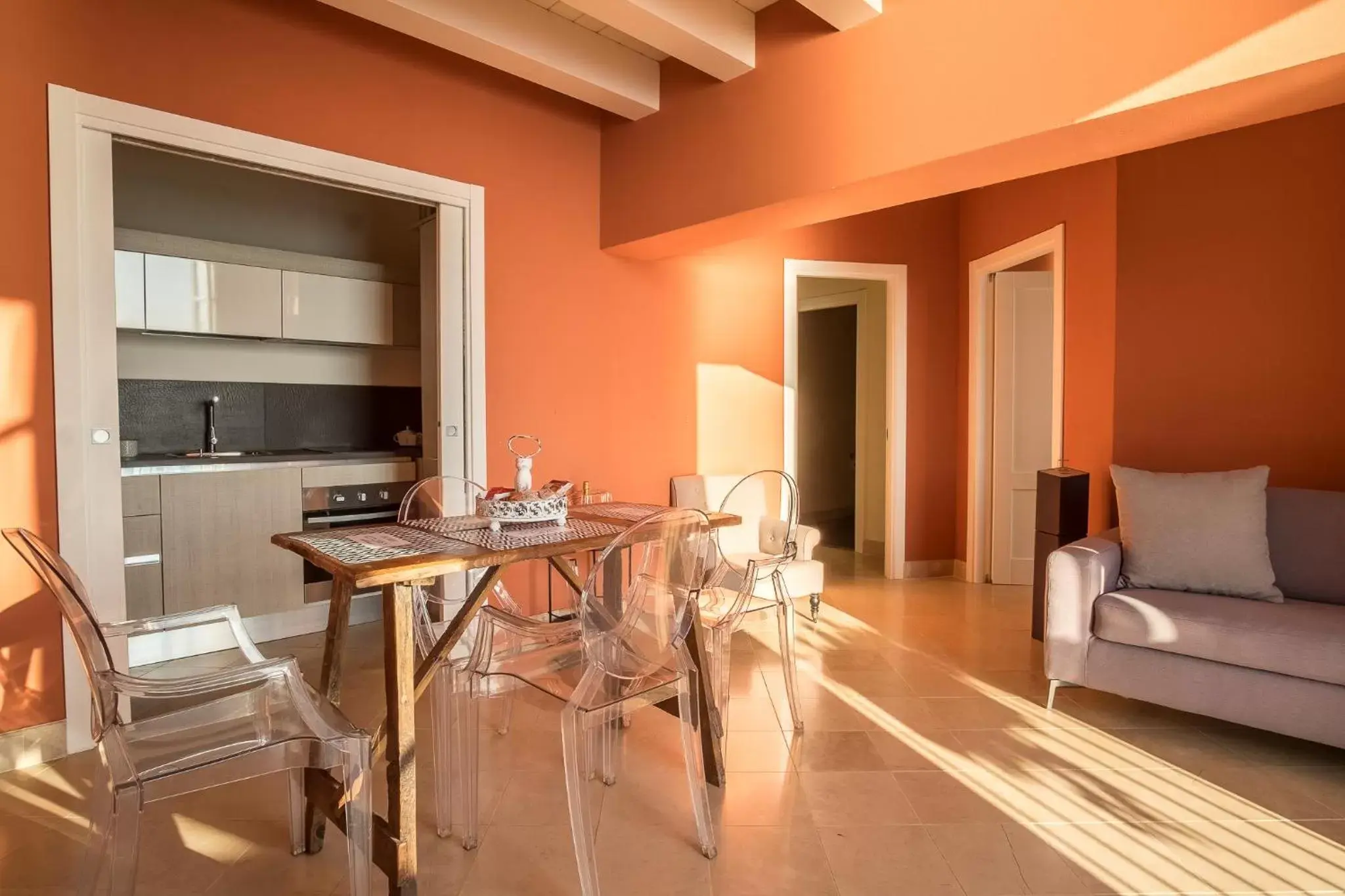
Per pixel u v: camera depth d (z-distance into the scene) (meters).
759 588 3.83
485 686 2.05
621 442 4.29
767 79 3.21
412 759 1.80
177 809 2.22
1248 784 2.35
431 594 2.70
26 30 2.38
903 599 4.66
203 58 2.76
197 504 3.57
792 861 1.95
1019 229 4.55
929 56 2.68
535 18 3.13
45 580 1.60
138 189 4.03
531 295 3.86
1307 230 3.14
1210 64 2.09
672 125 3.67
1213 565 2.84
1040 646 3.75
